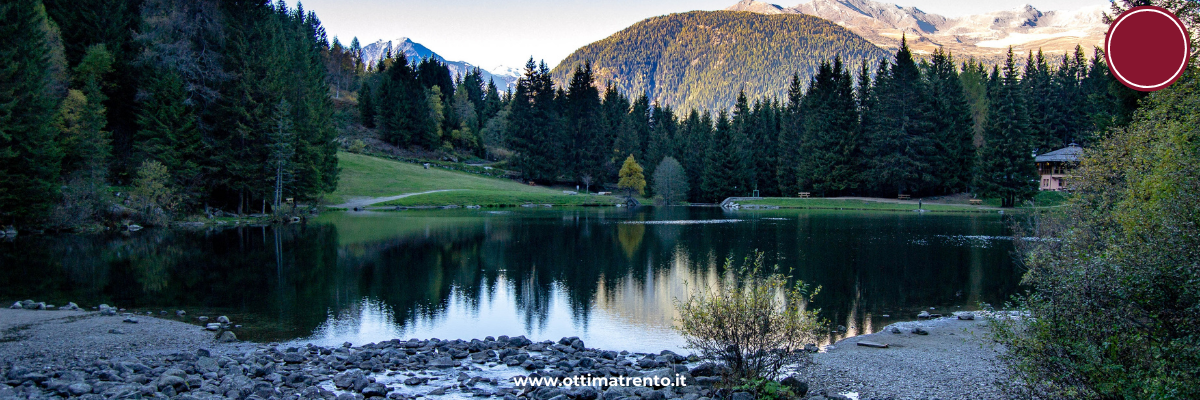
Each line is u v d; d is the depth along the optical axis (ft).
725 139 293.64
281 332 49.39
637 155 346.13
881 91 263.29
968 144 248.73
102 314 53.88
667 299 63.41
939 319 52.75
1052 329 23.24
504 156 379.96
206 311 56.80
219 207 169.58
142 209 137.39
